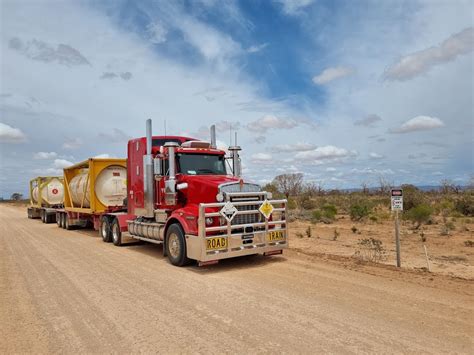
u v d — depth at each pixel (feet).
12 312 21.22
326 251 38.78
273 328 17.81
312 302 21.68
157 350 15.75
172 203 33.86
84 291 25.21
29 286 26.86
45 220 87.66
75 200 66.23
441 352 15.11
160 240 37.24
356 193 153.89
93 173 55.83
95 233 63.72
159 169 35.55
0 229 72.33
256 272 29.66
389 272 28.81
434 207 83.46
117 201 56.90
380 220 69.46
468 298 22.25
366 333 17.07
